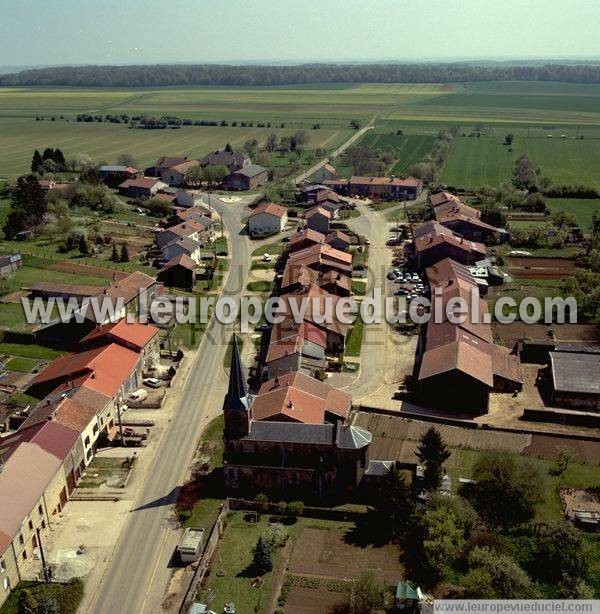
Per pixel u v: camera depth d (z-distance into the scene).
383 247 188.38
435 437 85.75
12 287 154.12
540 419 102.38
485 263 163.12
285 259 177.88
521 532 78.44
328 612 68.50
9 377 114.94
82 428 91.06
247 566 74.62
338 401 99.75
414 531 77.25
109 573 74.31
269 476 86.12
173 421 103.44
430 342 117.19
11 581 71.56
